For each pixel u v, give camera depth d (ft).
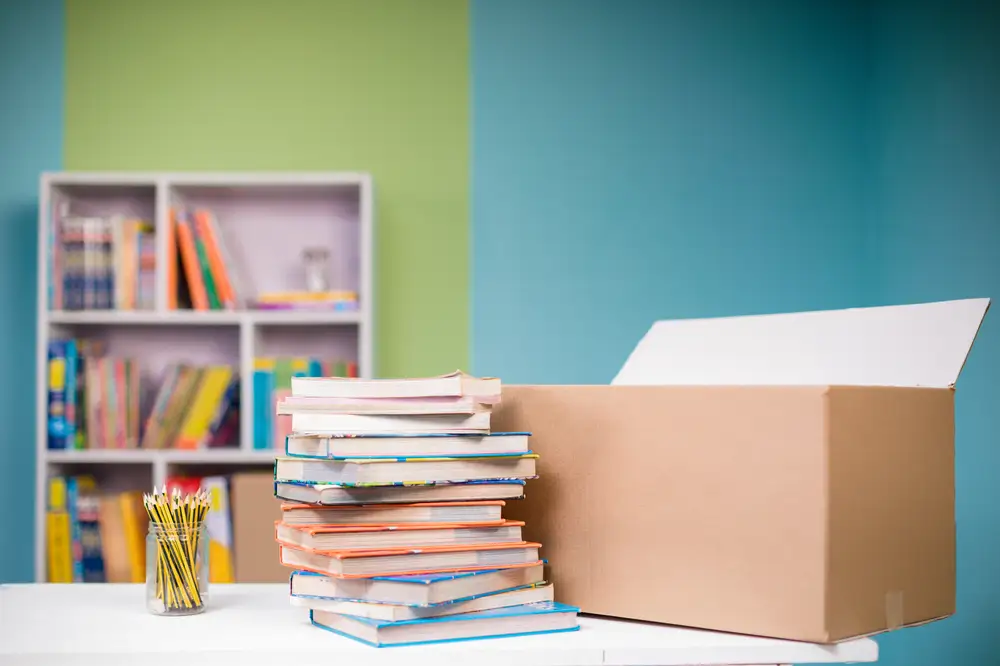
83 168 9.69
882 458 3.02
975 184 7.18
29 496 9.44
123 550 8.53
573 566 3.27
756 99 9.95
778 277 9.86
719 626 2.98
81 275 8.78
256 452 8.60
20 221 9.60
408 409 3.03
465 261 9.80
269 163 9.80
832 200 9.90
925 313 3.52
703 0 9.98
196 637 3.02
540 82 9.91
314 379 3.06
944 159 7.78
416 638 2.86
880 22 9.45
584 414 3.28
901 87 8.83
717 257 9.85
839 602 2.85
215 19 9.82
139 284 8.82
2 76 9.66
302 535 3.01
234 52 9.82
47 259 8.63
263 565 8.43
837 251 9.87
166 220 8.76
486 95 9.89
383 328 9.73
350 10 9.89
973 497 6.98
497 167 9.85
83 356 8.79
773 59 9.96
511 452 3.14
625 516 3.18
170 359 9.60
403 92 9.87
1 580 9.37
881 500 3.01
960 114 7.47
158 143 9.75
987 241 6.96
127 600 3.64
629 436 3.19
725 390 3.01
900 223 8.82
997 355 6.69
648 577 3.12
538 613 3.02
